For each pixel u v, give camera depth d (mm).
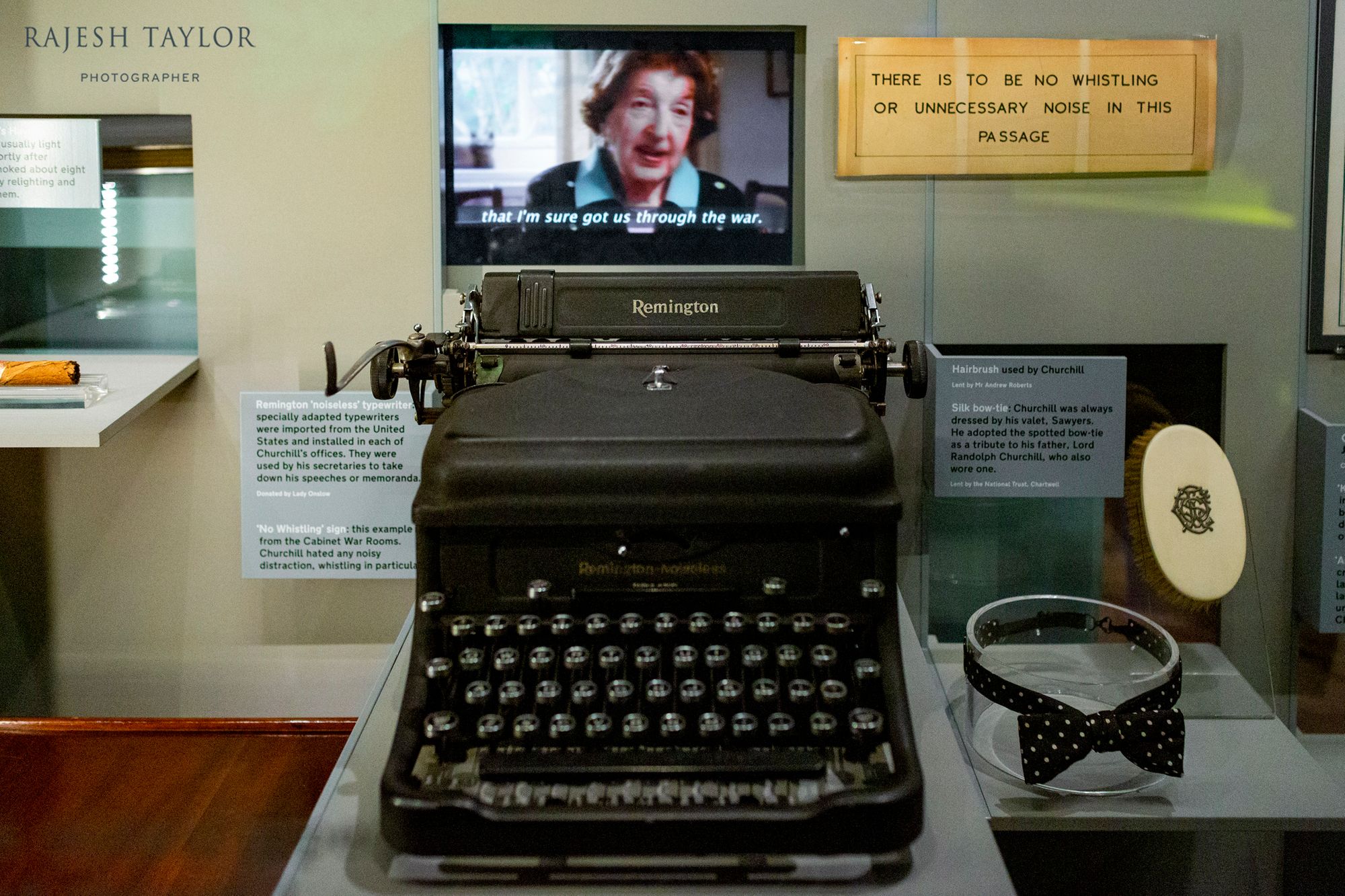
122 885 1195
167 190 1431
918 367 1158
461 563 938
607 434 933
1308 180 1416
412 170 1421
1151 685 1127
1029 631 1303
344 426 1433
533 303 1252
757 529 936
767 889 852
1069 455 1389
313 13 1390
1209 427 1473
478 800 832
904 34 1397
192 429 1478
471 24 1409
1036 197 1423
